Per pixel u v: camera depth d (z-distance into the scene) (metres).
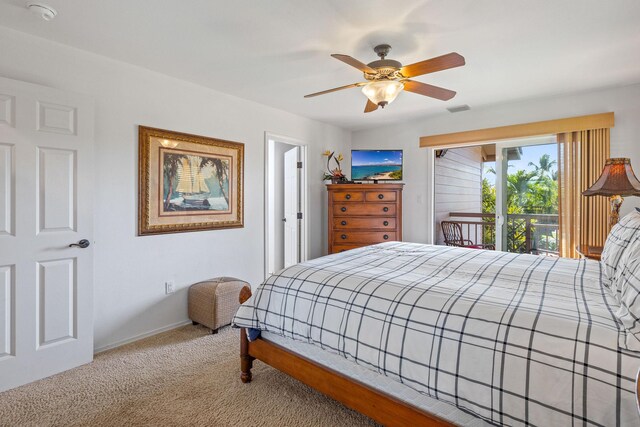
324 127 4.77
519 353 1.14
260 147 3.83
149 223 2.87
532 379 1.10
